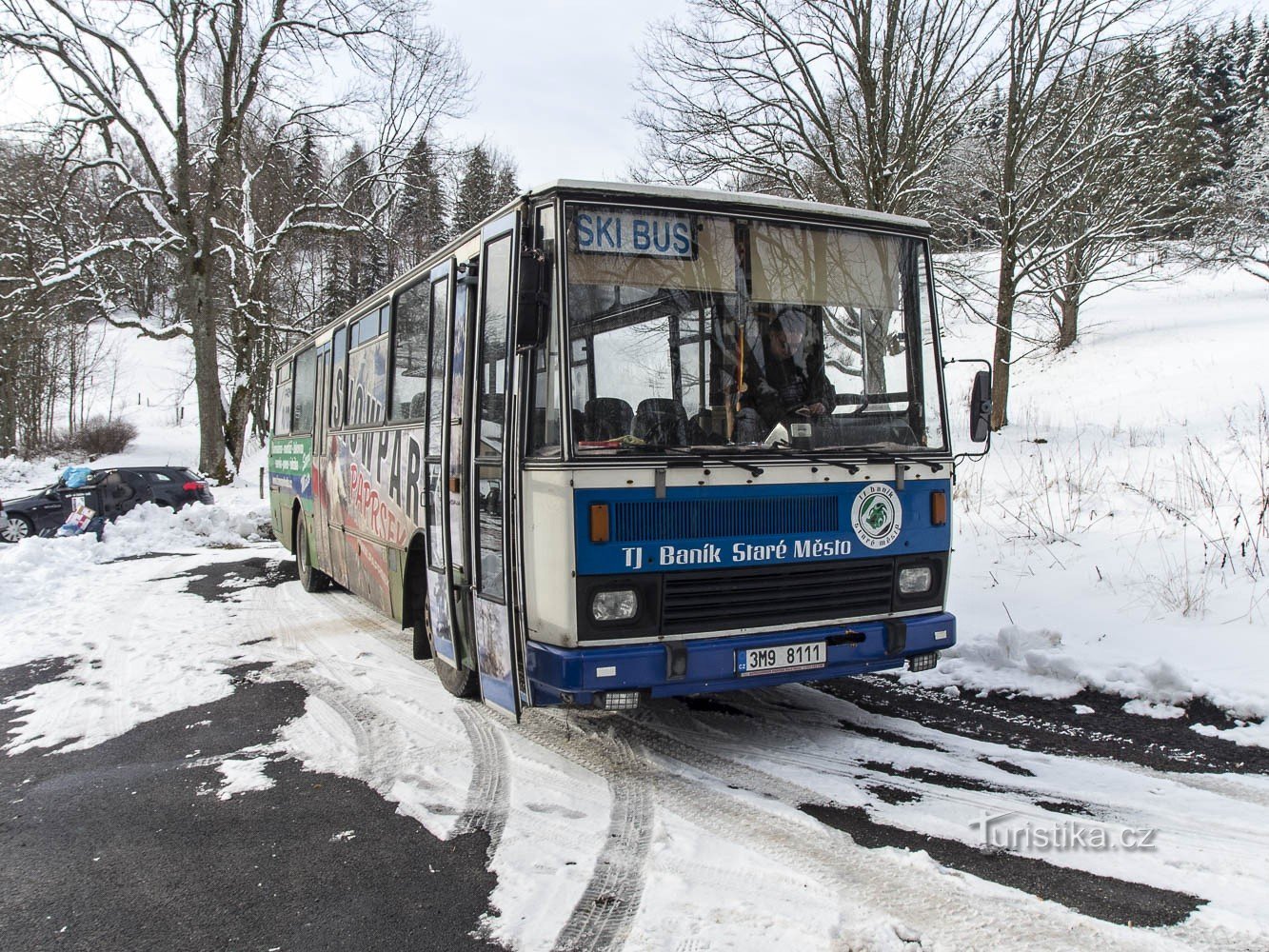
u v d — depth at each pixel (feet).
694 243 16.47
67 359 177.37
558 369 15.33
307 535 38.42
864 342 17.49
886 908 11.21
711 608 15.65
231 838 14.34
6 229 85.15
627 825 14.10
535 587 15.56
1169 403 81.87
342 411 31.45
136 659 26.73
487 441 17.60
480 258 18.30
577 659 14.71
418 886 12.48
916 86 59.67
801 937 10.64
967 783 15.31
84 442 162.20
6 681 24.93
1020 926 10.68
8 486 106.63
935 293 18.38
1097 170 66.74
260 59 82.53
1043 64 62.23
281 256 112.88
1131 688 19.33
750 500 15.92
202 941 11.34
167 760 18.22
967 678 21.29
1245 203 100.32
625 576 15.14
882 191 60.23
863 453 16.88
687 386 16.03
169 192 85.46
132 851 14.02
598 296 15.69
